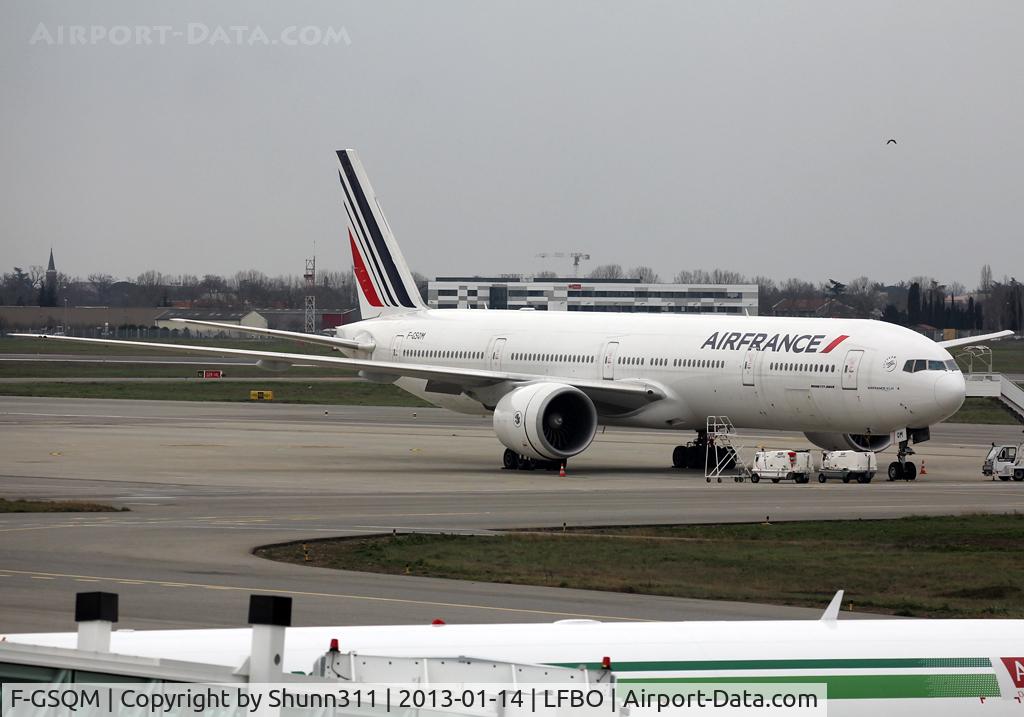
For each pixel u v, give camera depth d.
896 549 131.12
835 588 109.25
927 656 45.06
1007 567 119.50
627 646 44.56
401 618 92.19
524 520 151.12
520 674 41.84
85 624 39.97
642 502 170.88
